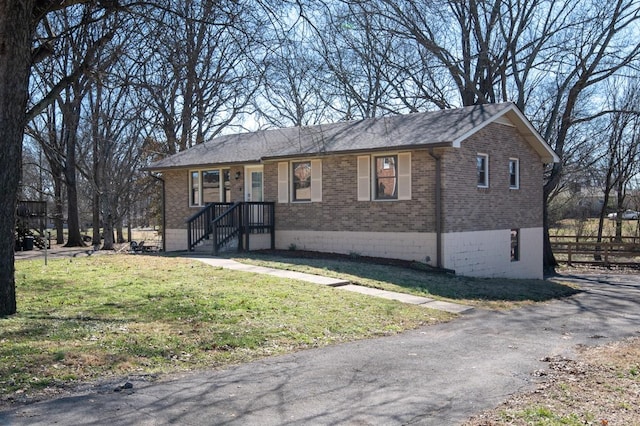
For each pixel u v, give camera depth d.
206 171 25.36
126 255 21.45
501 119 21.81
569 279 24.62
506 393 6.70
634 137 35.91
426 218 19.22
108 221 33.31
